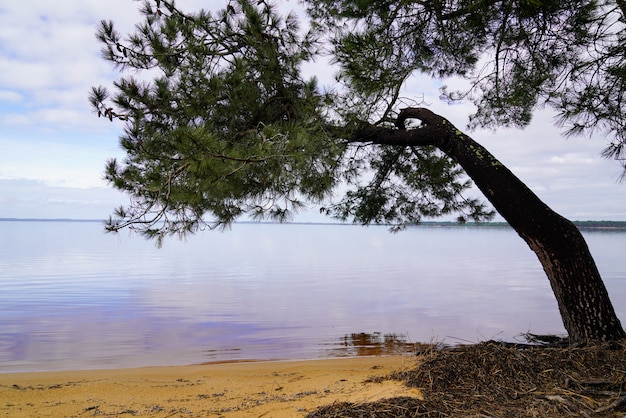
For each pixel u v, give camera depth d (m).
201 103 5.09
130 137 5.01
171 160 4.62
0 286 18.38
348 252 48.28
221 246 60.00
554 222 5.11
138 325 10.56
